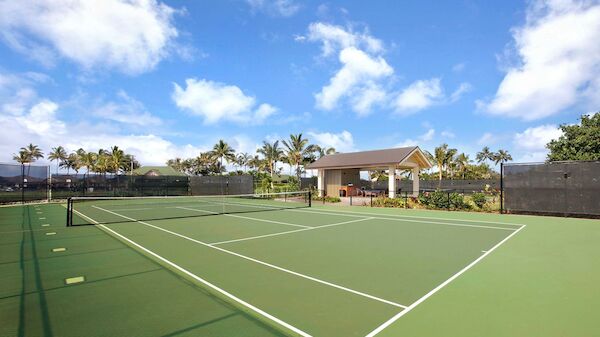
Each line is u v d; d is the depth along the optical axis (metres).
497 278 5.51
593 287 5.01
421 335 3.49
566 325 3.71
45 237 9.61
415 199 20.38
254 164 78.25
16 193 24.08
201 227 11.72
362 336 3.48
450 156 57.66
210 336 3.49
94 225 12.28
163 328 3.68
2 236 9.76
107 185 28.92
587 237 9.34
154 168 57.78
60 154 84.94
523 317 3.93
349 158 27.09
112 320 3.88
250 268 6.18
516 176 15.29
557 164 14.19
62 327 3.70
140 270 6.05
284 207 20.47
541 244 8.39
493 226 11.75
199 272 5.92
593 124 18.28
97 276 5.66
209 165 71.75
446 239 9.21
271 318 3.95
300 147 41.47
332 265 6.40
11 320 3.88
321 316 4.00
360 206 21.06
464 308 4.22
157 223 12.87
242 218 14.62
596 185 13.20
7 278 5.52
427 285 5.18
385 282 5.32
